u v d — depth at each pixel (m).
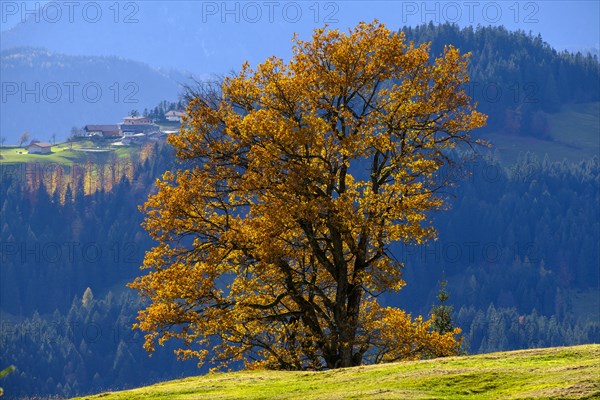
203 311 57.19
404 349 60.19
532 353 37.03
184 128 59.66
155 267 58.47
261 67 59.94
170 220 57.78
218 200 59.19
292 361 58.41
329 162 58.34
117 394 36.81
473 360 36.81
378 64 59.50
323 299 58.81
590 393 28.12
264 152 55.88
